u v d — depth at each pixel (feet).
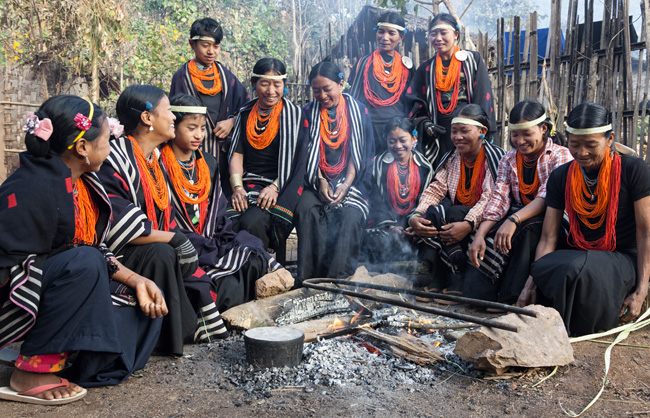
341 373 9.21
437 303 13.50
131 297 9.49
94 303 8.25
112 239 9.82
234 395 8.49
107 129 8.63
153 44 33.55
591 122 10.57
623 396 8.42
